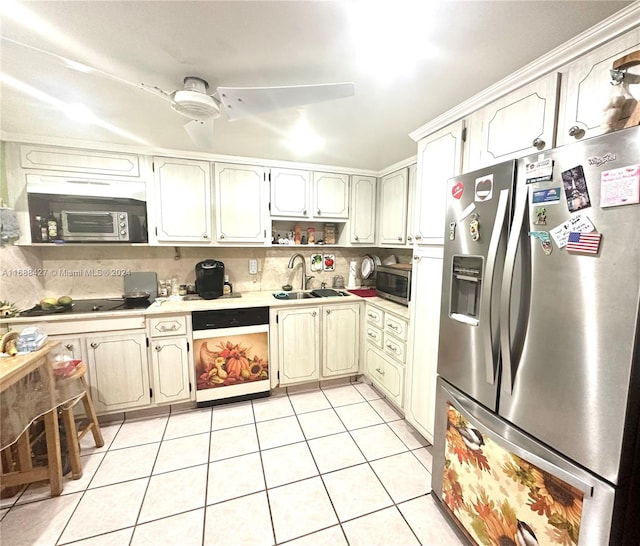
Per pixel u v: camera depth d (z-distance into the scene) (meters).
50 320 2.01
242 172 2.57
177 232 2.42
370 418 2.29
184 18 0.99
